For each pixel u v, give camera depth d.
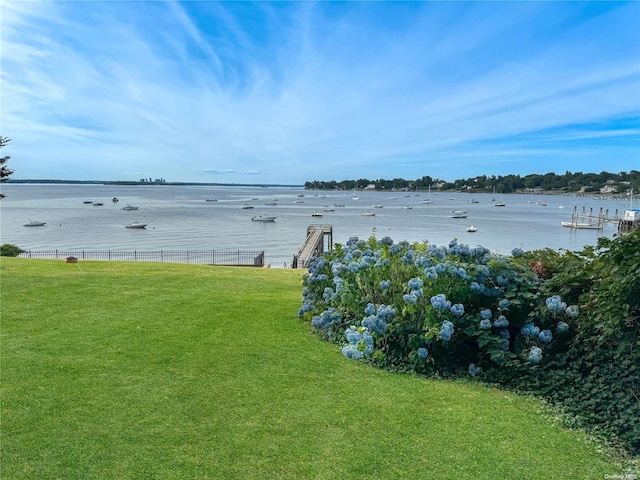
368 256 5.50
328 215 81.19
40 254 31.42
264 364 4.52
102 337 5.33
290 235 48.91
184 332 5.55
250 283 9.48
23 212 78.19
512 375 4.19
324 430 3.24
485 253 5.16
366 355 4.63
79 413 3.46
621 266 3.49
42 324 5.88
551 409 3.60
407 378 4.24
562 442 3.11
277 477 2.70
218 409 3.55
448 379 4.27
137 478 2.69
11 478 2.68
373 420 3.39
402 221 69.44
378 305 4.95
